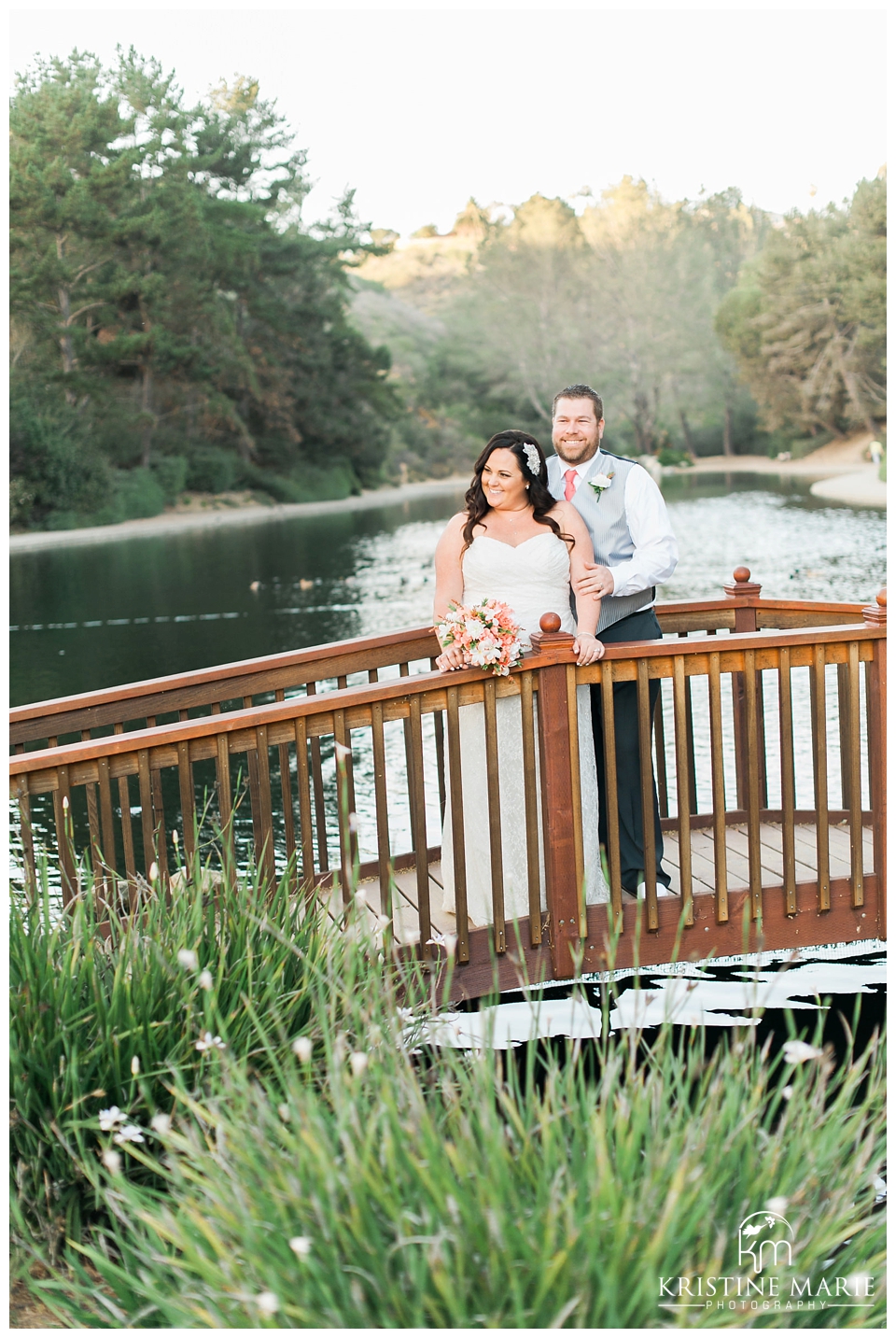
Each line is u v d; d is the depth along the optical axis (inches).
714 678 132.2
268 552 906.7
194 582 706.2
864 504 1067.9
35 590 705.6
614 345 2556.6
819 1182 74.9
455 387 2659.9
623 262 2517.2
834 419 2062.0
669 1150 69.0
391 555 817.5
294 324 1784.0
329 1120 76.2
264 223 1736.0
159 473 1467.8
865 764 236.7
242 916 101.9
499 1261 65.1
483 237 2635.3
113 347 1354.6
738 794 170.2
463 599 143.8
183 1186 76.0
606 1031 85.4
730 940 138.3
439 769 144.1
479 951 130.6
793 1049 78.5
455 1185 67.7
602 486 145.7
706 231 2598.4
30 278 1293.1
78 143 1375.5
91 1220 90.0
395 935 130.8
